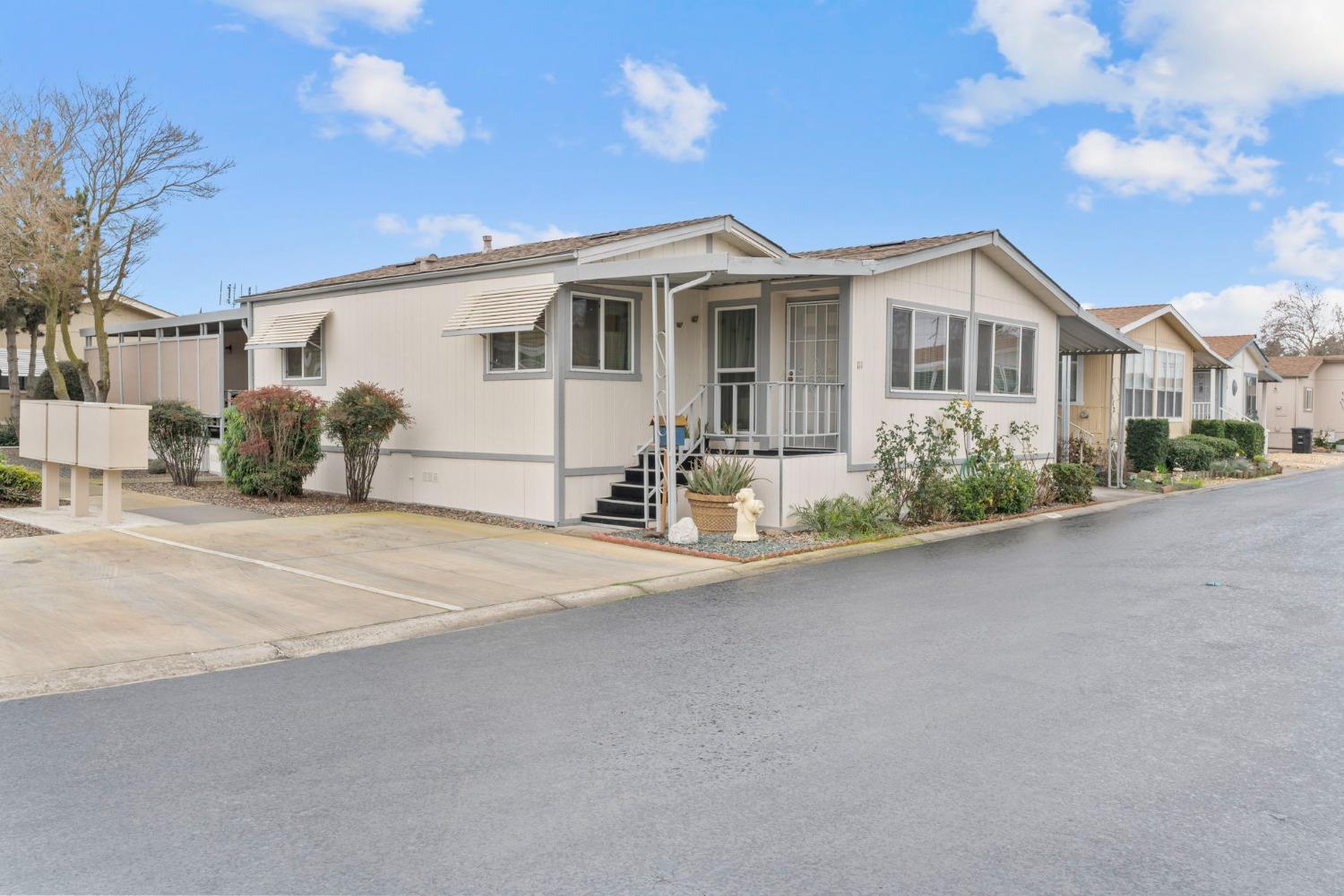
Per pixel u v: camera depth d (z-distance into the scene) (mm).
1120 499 17781
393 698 5410
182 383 19422
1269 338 57781
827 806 3955
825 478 12617
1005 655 6402
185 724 4945
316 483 15859
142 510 12898
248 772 4289
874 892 3256
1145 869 3436
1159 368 25359
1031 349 17328
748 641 6797
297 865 3428
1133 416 23859
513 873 3375
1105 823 3822
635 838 3656
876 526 12141
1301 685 5750
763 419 13805
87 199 19594
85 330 22344
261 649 6383
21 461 19109
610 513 12492
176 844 3584
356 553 10062
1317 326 56031
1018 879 3352
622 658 6324
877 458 13461
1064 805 3990
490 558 9945
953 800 4027
